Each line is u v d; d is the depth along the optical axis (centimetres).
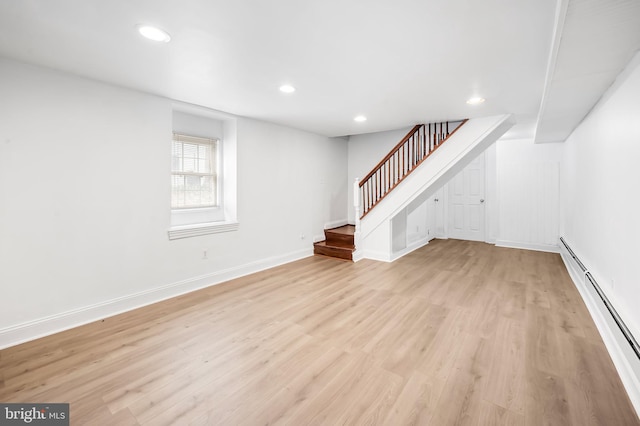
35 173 238
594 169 303
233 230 396
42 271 242
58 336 240
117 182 284
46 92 241
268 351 216
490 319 267
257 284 371
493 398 165
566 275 404
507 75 259
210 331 248
